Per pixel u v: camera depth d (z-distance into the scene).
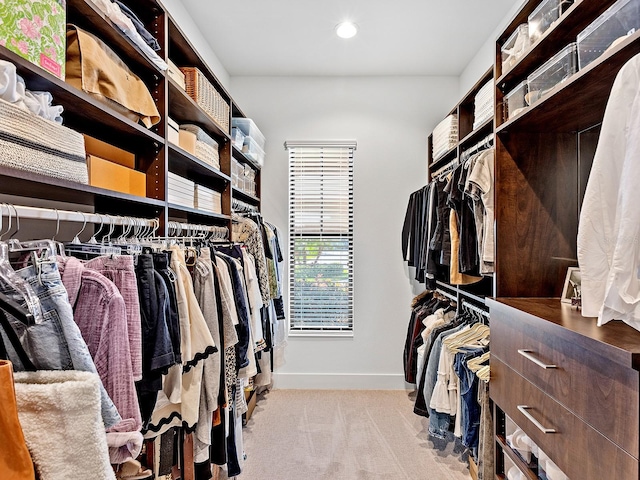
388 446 2.40
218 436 1.73
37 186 0.99
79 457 0.65
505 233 1.74
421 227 2.82
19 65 0.88
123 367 0.94
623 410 0.87
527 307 1.45
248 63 3.21
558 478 1.19
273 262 2.88
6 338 0.74
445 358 2.19
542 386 1.23
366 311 3.45
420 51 3.00
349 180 3.47
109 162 1.28
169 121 1.72
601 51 1.17
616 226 0.93
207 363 1.54
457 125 2.72
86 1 1.12
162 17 1.65
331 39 2.82
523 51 1.58
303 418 2.79
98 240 1.60
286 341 3.45
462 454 2.31
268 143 3.48
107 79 1.24
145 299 1.11
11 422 0.58
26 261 0.81
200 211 1.99
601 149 1.01
